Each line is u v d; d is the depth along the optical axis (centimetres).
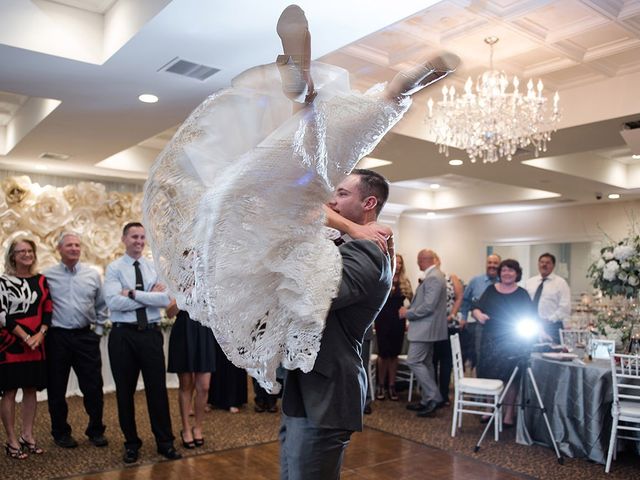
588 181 769
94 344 416
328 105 109
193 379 411
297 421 131
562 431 407
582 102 500
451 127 475
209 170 112
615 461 391
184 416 404
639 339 418
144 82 409
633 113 464
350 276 123
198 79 403
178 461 374
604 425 393
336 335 130
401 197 1053
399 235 1181
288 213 110
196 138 112
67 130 543
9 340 373
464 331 641
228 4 296
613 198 913
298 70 101
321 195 112
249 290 110
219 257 107
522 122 457
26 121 561
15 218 623
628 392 398
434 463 384
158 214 115
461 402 452
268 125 112
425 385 512
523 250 1070
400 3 291
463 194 1044
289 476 133
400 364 643
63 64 375
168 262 116
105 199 689
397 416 513
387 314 573
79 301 411
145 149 772
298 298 110
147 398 378
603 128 511
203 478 344
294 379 130
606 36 414
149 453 388
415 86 112
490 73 448
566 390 408
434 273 518
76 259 412
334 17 305
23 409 390
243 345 110
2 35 340
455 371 456
